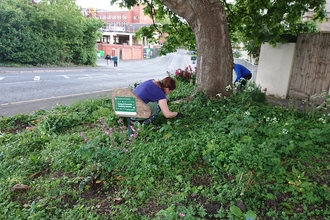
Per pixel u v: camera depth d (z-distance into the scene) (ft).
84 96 31.58
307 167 9.81
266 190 8.34
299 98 26.22
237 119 13.99
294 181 8.64
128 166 10.04
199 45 19.12
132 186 9.07
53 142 13.16
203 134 12.27
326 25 36.29
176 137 12.14
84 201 8.51
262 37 27.32
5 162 11.26
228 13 29.73
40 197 8.84
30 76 51.44
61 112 18.89
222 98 18.33
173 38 32.40
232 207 7.45
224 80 19.02
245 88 21.59
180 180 9.20
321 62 23.77
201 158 10.44
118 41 199.62
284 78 27.73
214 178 9.25
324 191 8.14
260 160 9.16
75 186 9.33
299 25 26.86
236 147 10.23
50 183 9.56
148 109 12.16
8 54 68.13
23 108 24.25
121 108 12.44
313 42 24.45
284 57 27.63
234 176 9.30
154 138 12.17
